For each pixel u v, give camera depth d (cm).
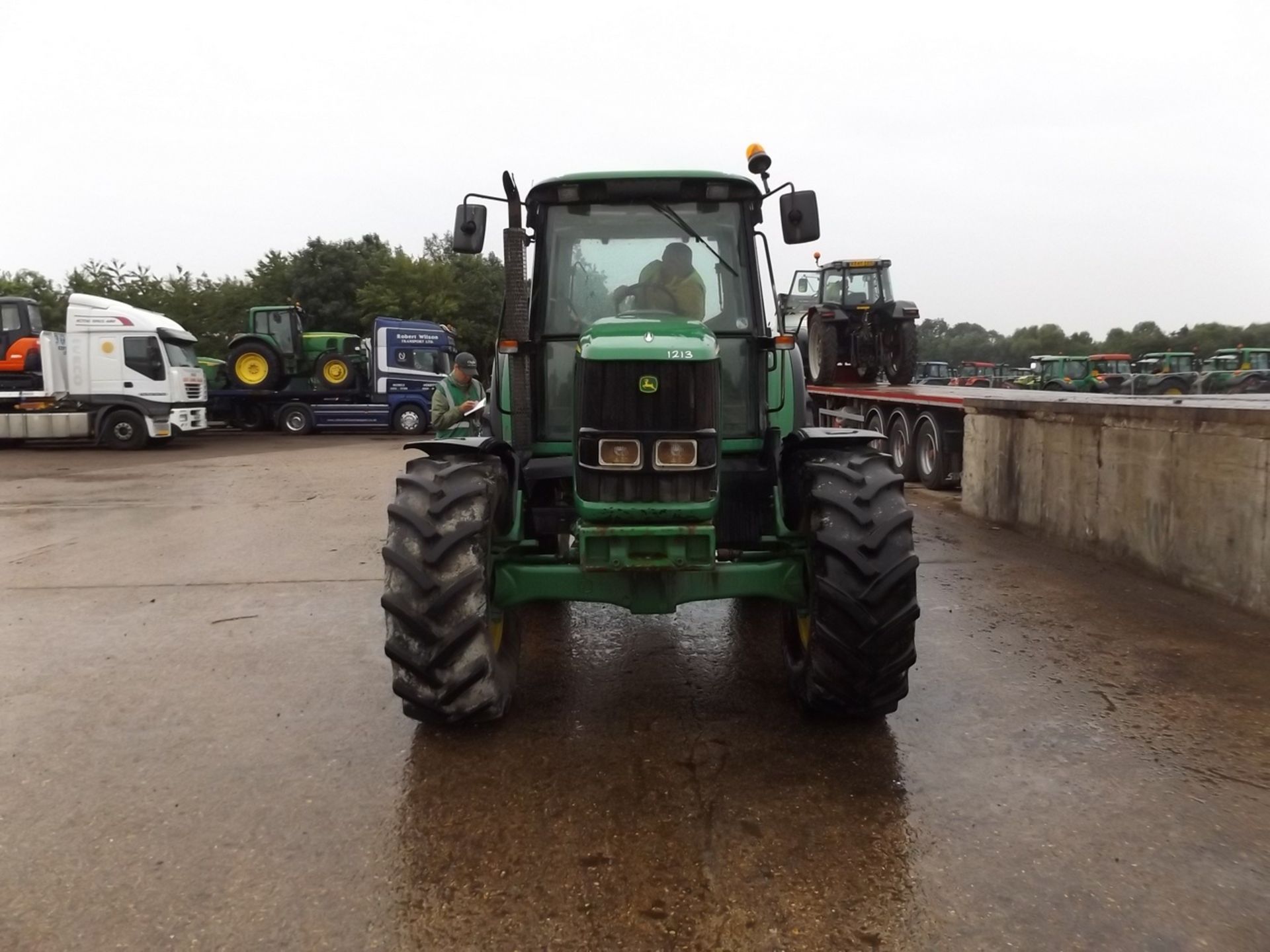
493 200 425
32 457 1727
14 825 299
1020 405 780
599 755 347
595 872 268
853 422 1320
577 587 363
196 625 534
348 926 245
